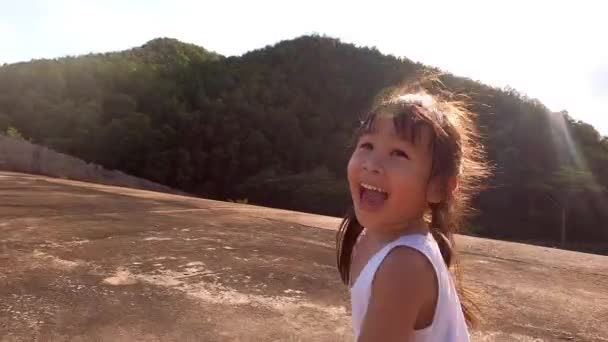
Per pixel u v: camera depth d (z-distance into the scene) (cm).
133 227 537
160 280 351
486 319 292
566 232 4716
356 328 104
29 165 2561
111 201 750
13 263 377
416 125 101
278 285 349
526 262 448
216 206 770
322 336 267
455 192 111
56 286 329
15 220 544
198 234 516
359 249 118
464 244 516
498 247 510
